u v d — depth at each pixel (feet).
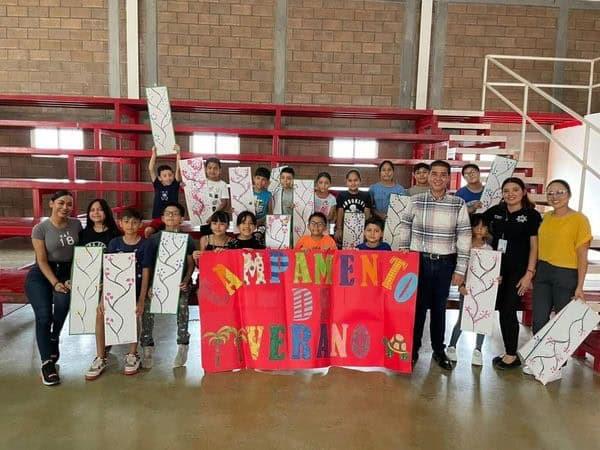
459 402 9.12
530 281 10.37
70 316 9.68
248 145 24.07
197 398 9.02
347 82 23.68
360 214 12.55
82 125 19.01
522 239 10.47
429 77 23.97
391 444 7.62
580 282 9.95
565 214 10.07
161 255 10.14
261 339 10.24
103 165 23.59
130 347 10.82
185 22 22.88
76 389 9.31
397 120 24.11
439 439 7.80
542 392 9.68
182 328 10.49
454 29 23.66
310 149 24.21
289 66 23.44
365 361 10.39
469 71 23.95
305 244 11.23
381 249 10.92
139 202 23.03
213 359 10.11
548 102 24.32
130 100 20.84
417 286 10.24
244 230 11.02
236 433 7.82
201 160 13.61
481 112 21.90
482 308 10.50
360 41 23.47
